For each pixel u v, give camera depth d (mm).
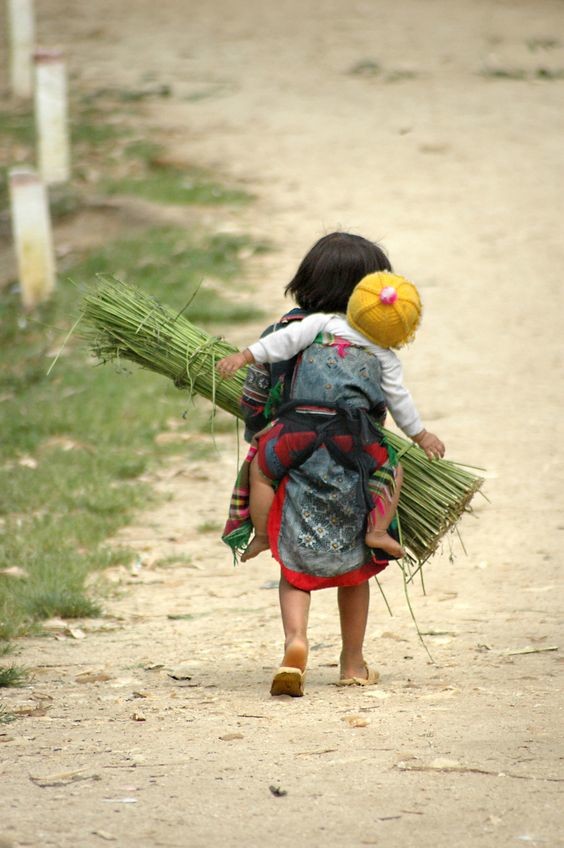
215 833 10383
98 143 65000
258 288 44625
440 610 21125
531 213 53344
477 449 30594
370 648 18922
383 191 56562
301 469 15328
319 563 15477
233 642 19469
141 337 17156
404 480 16609
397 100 73375
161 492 29078
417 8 100438
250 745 13180
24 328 42812
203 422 33750
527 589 22047
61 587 22156
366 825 10539
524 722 13922
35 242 45188
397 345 15414
